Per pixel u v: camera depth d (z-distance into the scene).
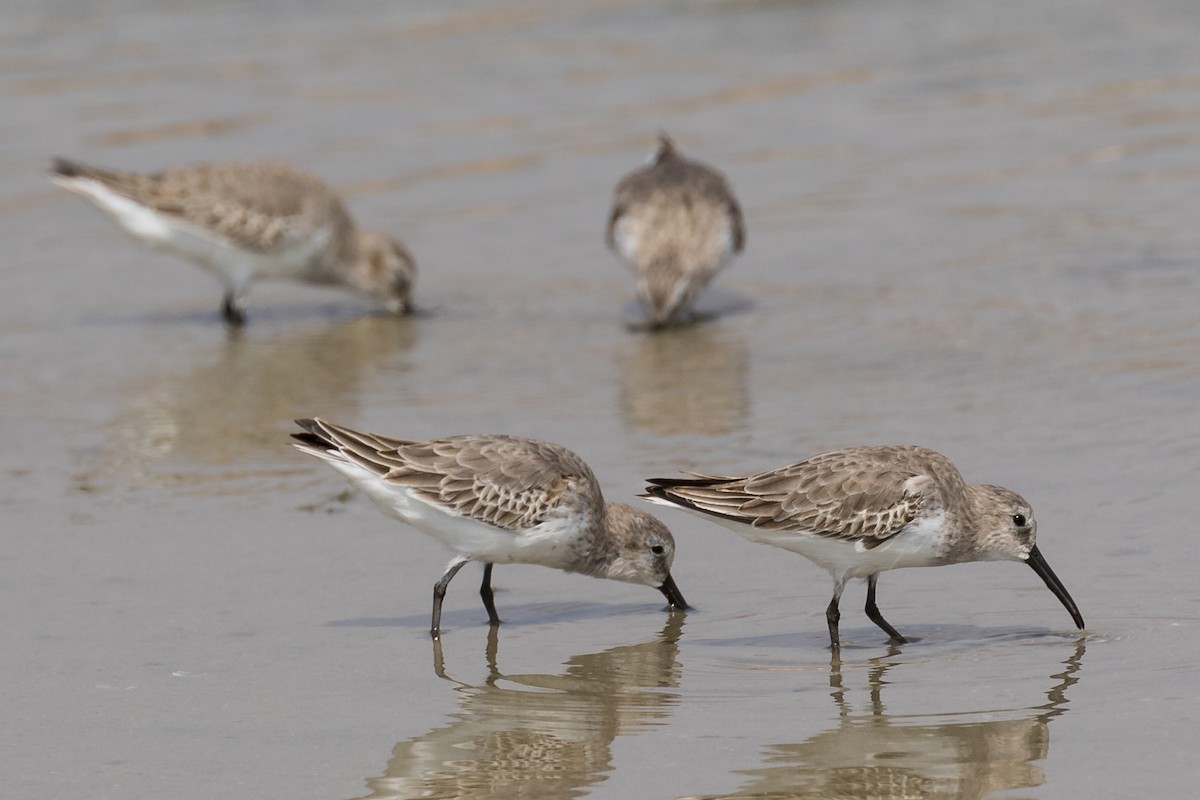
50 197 24.47
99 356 18.94
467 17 32.38
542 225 23.11
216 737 9.60
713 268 19.97
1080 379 15.95
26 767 9.22
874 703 9.87
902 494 10.99
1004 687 9.98
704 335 18.86
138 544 13.02
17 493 14.30
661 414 15.99
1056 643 10.66
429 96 28.02
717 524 12.61
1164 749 8.98
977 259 20.41
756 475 11.27
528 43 30.89
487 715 9.89
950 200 22.73
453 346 19.05
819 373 16.98
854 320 18.72
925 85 27.84
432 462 11.48
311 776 9.09
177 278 22.45
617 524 11.83
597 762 9.16
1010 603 11.45
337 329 20.25
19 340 19.55
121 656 10.85
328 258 20.67
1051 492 13.14
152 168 24.45
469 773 9.07
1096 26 30.66
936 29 31.05
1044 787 8.62
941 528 11.09
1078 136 24.97
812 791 8.70
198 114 26.97
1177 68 27.78
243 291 20.72
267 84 28.58
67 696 10.20
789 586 12.10
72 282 21.95
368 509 13.82
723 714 9.80
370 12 32.88
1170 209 21.62
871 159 24.70
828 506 11.01
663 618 11.63
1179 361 16.20
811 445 14.75
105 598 11.89
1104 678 10.02
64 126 26.45
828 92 27.73
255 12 32.91
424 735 9.60
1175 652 10.34
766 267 21.03
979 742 9.20
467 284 21.45
